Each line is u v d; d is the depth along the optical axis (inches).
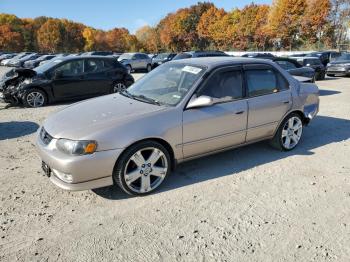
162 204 140.2
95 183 135.7
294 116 202.4
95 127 136.0
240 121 173.2
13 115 314.0
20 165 183.3
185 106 154.4
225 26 2795.3
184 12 3351.4
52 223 126.1
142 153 146.4
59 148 134.0
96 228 123.0
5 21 3651.6
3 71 1021.8
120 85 414.9
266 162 186.4
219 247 112.2
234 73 174.4
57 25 3535.9
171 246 112.7
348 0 2001.7
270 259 106.4
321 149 210.1
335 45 2065.7
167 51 3540.8
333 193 150.6
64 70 372.2
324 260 106.0
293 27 2192.4
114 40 3978.8
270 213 133.3
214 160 188.9
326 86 543.5
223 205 139.3
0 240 115.6
